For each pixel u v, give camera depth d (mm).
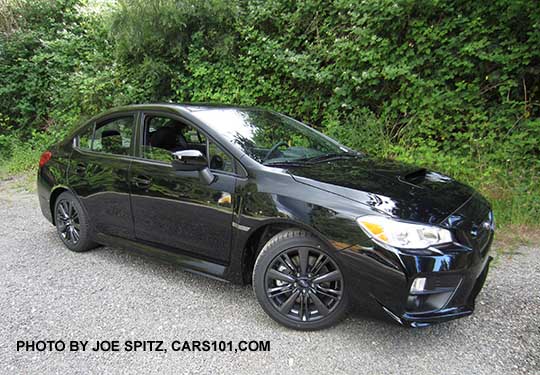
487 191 5043
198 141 3291
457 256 2453
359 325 2836
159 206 3354
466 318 2916
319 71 6578
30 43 9570
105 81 8109
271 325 2865
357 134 6062
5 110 9758
